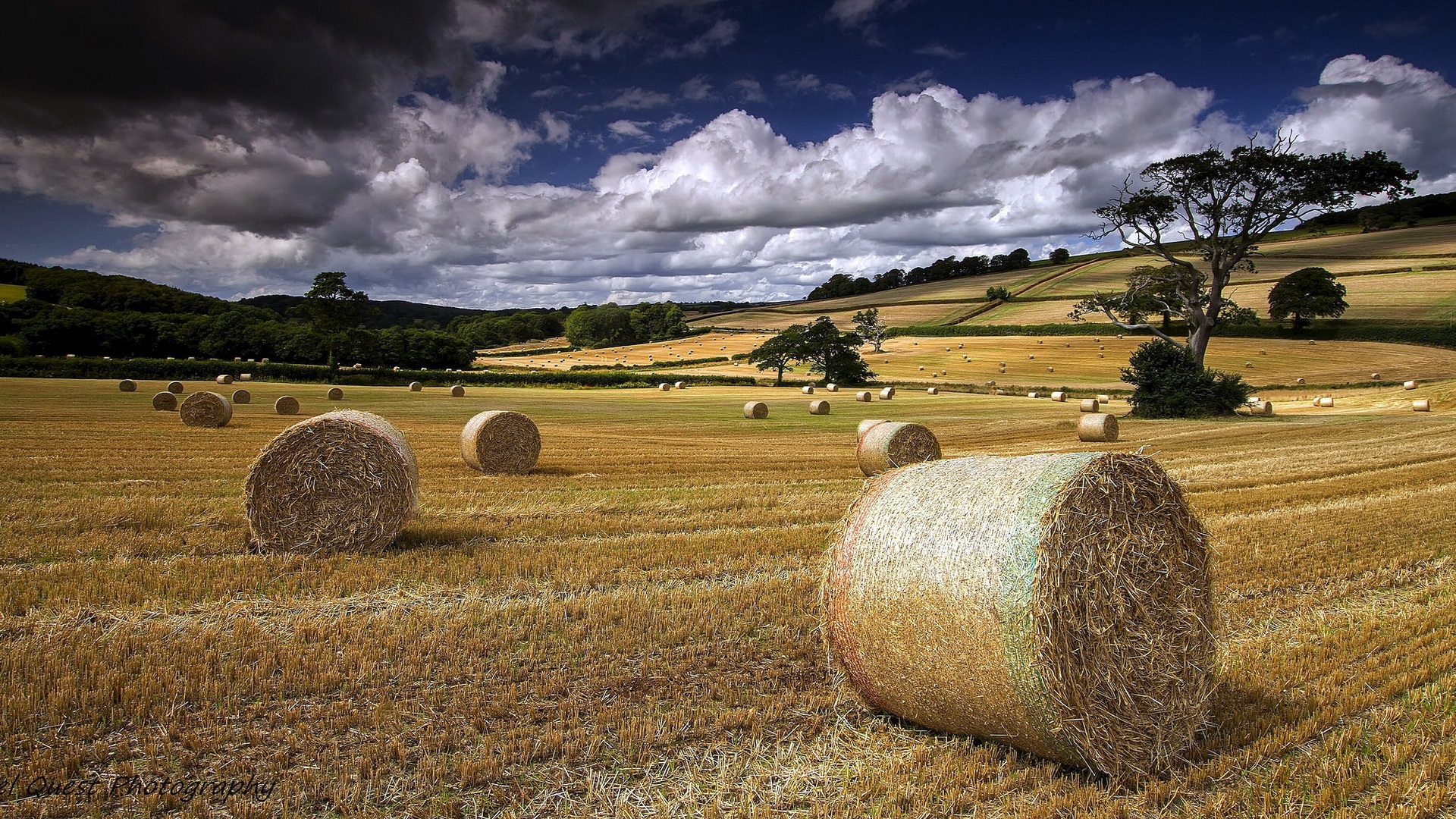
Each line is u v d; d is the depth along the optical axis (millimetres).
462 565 9781
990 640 5223
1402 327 73875
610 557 10375
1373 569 10070
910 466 6566
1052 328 93938
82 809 4535
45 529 10789
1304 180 38281
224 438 22828
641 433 30547
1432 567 10180
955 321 108625
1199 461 21719
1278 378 62344
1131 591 5383
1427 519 13125
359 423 10633
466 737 5441
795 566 10203
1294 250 113750
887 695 5875
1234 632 7738
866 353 88938
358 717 5645
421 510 13469
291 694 6078
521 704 5977
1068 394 57469
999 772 5242
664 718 5777
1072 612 5129
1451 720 5734
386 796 4746
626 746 5363
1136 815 4727
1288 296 77312
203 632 7184
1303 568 10008
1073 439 29219
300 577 9094
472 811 4629
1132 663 5336
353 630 7336
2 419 26594
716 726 5652
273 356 80312
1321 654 7109
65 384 48906
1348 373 62562
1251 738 5613
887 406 47250
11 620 7293
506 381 70062
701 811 4668
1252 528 12461
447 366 91062
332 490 10383
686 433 30781
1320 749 5414
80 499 12984
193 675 6219
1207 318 41281
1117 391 58344
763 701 6133
